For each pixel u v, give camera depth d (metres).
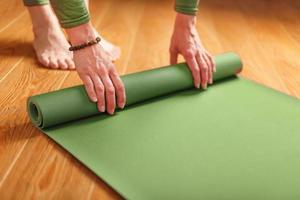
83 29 1.07
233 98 1.27
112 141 1.00
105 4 2.60
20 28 1.94
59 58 1.52
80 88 1.09
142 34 2.01
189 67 1.31
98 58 1.09
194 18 1.34
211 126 1.08
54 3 1.05
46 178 0.87
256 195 0.81
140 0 2.79
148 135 1.03
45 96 1.05
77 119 1.10
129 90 1.15
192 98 1.26
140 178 0.85
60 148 0.99
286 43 2.03
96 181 0.87
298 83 1.51
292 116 1.17
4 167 0.90
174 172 0.88
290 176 0.88
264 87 1.37
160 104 1.21
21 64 1.51
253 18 2.53
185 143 1.00
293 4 3.07
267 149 0.98
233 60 1.41
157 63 1.62
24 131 1.05
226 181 0.85
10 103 1.21
